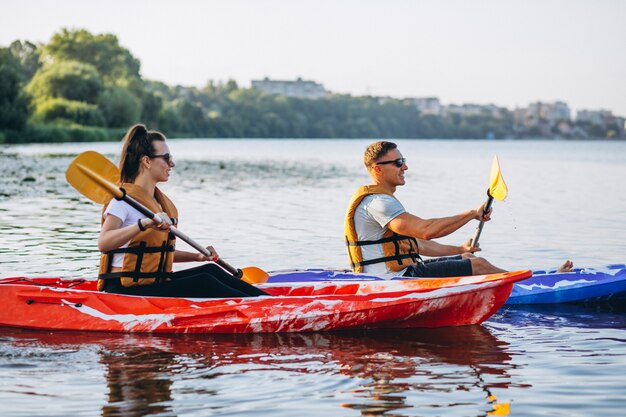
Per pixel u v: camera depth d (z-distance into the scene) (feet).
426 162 141.49
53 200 55.62
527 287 24.66
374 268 22.04
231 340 19.47
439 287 20.57
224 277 20.70
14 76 184.55
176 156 150.82
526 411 14.30
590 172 105.60
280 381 15.96
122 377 16.11
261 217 46.62
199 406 14.37
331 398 14.90
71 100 247.50
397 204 21.52
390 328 20.80
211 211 49.85
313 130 502.79
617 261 32.04
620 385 15.76
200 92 509.35
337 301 20.36
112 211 19.08
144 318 20.03
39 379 15.92
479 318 21.08
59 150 146.82
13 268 28.45
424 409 14.37
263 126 476.54
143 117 293.64
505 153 221.66
